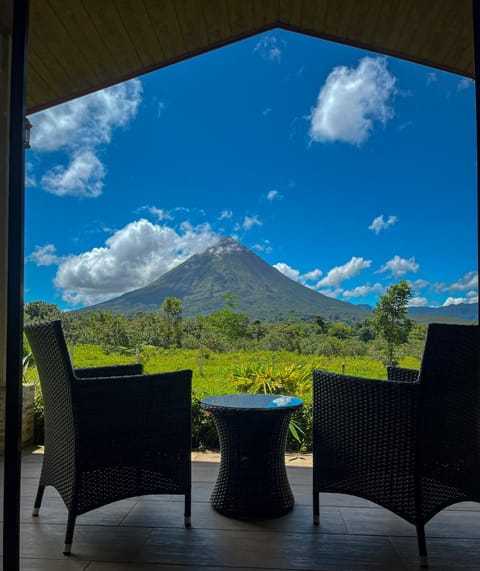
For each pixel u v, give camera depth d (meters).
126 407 2.33
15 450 1.61
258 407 2.56
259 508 2.51
